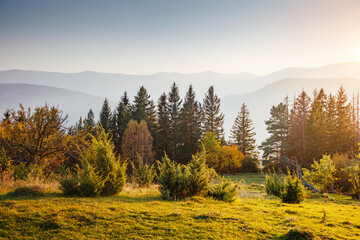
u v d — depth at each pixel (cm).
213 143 5866
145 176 1973
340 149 5281
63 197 1152
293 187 1561
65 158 2777
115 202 1120
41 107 2412
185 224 881
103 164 1338
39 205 959
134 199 1266
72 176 1372
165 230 820
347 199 1964
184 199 1309
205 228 851
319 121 5666
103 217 886
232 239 776
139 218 910
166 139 7000
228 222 929
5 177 1496
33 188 1191
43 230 761
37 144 2352
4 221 785
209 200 1312
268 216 1066
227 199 1370
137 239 739
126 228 809
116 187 1337
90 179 1230
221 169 5809
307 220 1048
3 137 2258
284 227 912
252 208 1208
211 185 1470
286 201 1559
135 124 5841
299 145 5922
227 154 5912
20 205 938
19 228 755
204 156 1492
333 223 1019
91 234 753
